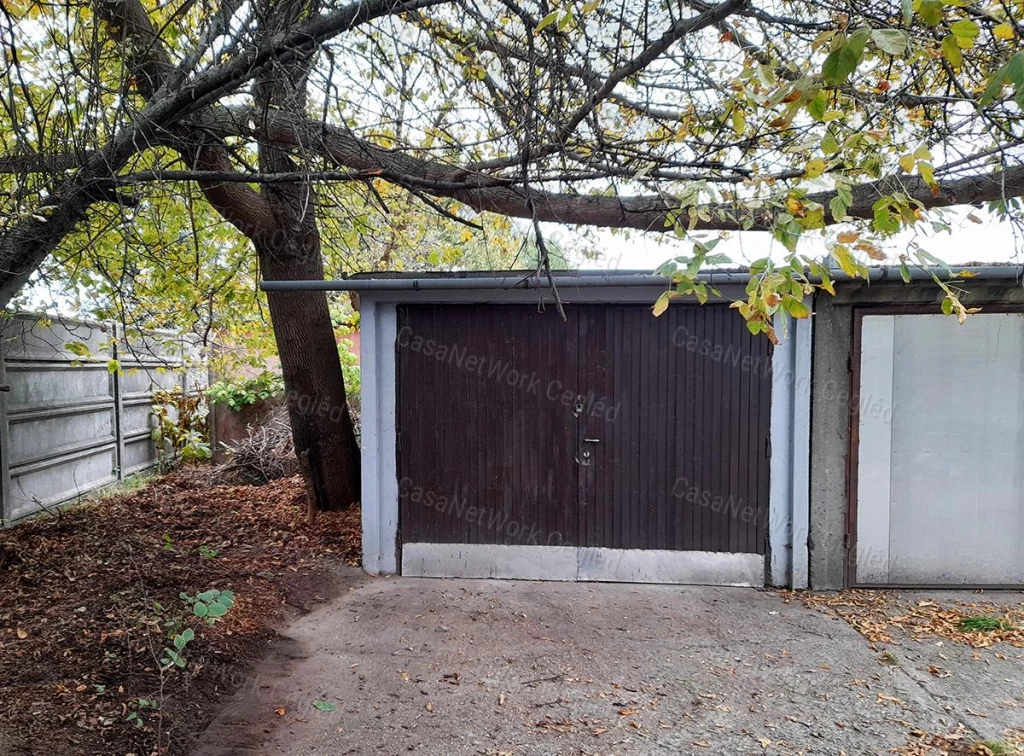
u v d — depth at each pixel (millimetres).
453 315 4848
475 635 3887
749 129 3008
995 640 3789
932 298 4484
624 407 4754
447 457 4891
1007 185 3613
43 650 3146
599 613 4219
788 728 2912
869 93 3037
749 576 4703
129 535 5391
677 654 3646
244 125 3471
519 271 4398
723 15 2389
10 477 5383
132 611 3705
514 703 3137
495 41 3316
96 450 6852
